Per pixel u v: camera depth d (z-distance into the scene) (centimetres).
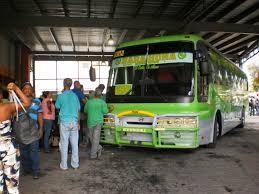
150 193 587
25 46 2272
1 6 1458
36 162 679
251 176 700
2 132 444
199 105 881
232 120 1436
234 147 1084
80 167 788
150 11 1562
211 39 2300
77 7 1498
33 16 1476
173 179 677
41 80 3738
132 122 912
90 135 888
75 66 3984
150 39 963
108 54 2548
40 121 681
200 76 910
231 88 1406
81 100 1034
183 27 1603
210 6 1425
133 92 926
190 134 857
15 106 462
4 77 1925
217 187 620
